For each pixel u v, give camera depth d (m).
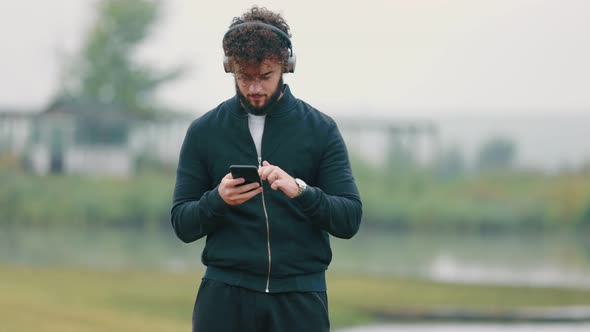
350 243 27.59
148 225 33.31
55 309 12.38
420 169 32.19
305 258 4.07
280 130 4.09
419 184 31.91
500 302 15.47
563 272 20.89
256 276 4.05
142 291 15.25
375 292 16.44
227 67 4.02
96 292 14.92
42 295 14.01
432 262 23.06
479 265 22.47
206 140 4.16
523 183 31.92
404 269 21.05
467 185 32.03
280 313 4.06
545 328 12.77
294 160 4.09
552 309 14.62
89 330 10.85
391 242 28.09
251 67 3.89
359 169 32.19
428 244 27.78
